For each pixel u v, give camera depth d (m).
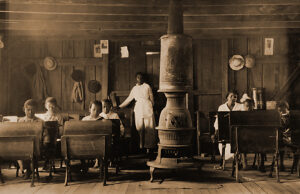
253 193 4.61
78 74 9.30
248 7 7.47
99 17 7.98
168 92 5.52
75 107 9.30
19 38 9.11
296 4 7.20
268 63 9.23
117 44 9.35
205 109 9.26
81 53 9.32
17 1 6.87
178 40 5.52
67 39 9.23
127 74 9.34
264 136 5.36
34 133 5.29
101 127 5.34
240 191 4.72
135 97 8.77
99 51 9.24
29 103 6.25
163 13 7.54
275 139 5.37
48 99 6.60
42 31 8.91
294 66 9.17
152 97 8.64
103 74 9.21
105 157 5.23
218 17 8.17
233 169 5.75
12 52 9.20
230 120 5.67
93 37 9.16
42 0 6.88
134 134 8.78
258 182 5.29
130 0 7.02
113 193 4.68
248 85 9.24
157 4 7.06
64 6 7.36
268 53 9.15
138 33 9.03
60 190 4.88
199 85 9.30
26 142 5.21
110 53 9.34
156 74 9.31
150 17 8.11
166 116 5.48
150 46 9.28
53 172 6.35
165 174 6.00
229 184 5.17
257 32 9.04
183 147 5.42
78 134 5.30
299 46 9.17
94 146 5.22
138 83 8.83
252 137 5.36
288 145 5.74
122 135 6.74
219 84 9.27
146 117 8.48
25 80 9.28
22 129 5.29
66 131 5.30
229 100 7.27
